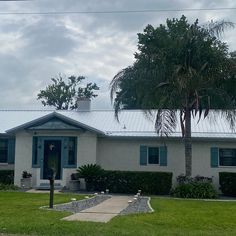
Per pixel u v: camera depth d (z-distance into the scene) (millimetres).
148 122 31328
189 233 12195
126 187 27203
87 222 13484
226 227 13578
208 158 29031
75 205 18344
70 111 35156
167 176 26828
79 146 29281
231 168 28781
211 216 15742
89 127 29062
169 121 24750
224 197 25812
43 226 12523
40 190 27641
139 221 14055
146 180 26984
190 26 25250
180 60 24984
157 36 26781
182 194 24469
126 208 17766
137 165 29594
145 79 25078
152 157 29656
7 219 13789
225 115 25688
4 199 20547
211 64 24875
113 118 32656
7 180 30156
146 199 21906
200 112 25703
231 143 29000
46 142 29531
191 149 27453
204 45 24812
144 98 25172
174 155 29312
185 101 25266
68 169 29078
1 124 32844
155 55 25078
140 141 29734
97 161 29875
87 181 27656
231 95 25406
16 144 29734
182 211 16953
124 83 25688
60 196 22312
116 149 29875
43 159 29312
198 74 24094
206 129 29625
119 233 11789
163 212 16438
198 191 24328
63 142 29328
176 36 25359
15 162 29609
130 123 31406
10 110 36156
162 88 24953
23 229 12156
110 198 22547
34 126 29391
